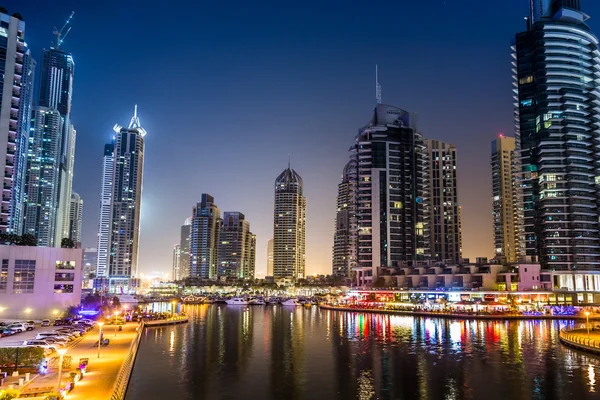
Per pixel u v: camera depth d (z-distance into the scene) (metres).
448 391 70.25
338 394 69.00
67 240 195.50
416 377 78.69
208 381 76.19
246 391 70.44
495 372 81.25
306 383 75.19
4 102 180.88
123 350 88.12
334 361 92.75
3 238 169.62
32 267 148.00
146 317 165.50
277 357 97.19
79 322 133.38
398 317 188.12
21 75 187.62
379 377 79.00
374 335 131.25
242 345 113.75
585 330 118.81
